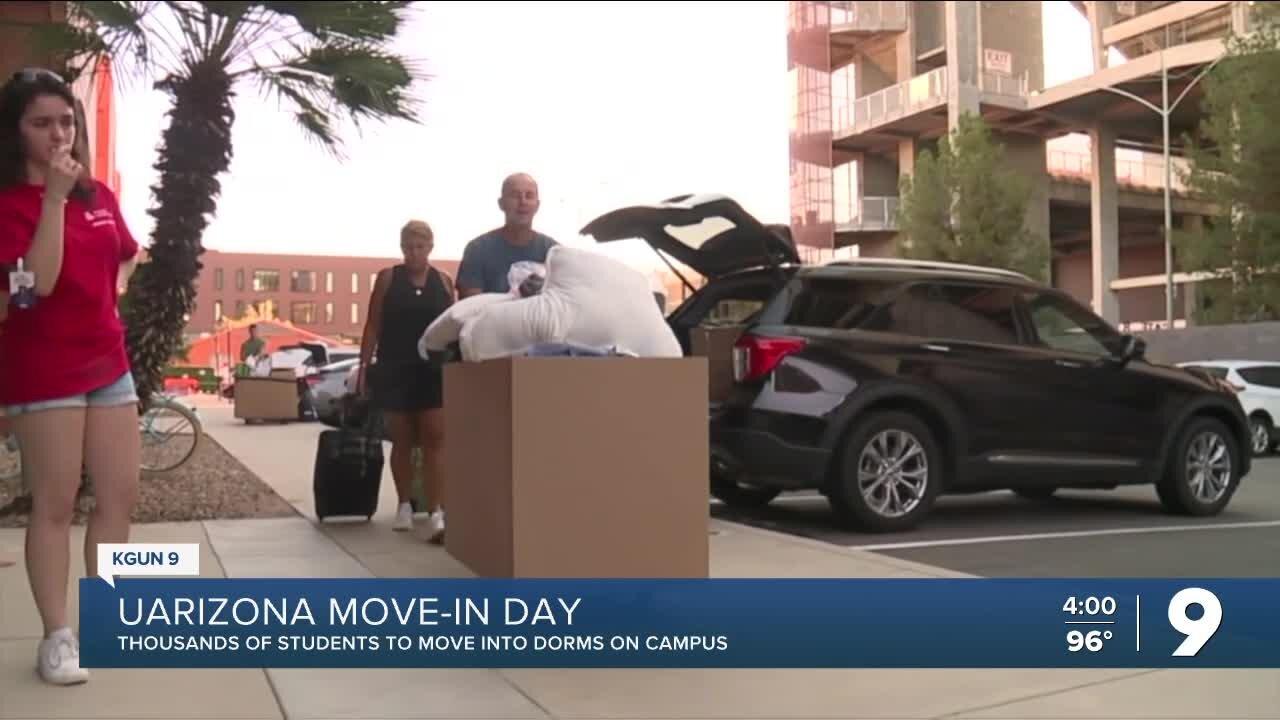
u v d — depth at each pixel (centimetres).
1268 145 2458
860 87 5209
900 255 3478
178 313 816
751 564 568
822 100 5047
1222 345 2584
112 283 374
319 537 658
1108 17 4581
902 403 730
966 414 739
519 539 409
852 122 4950
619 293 452
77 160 362
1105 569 601
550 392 412
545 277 487
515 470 408
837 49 5222
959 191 3338
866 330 728
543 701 356
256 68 832
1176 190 4797
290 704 351
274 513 770
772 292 731
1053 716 345
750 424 697
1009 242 3316
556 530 413
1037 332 790
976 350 753
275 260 10062
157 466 995
